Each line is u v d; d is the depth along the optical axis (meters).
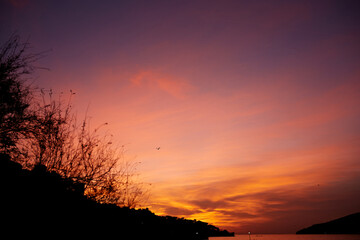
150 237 18.09
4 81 6.96
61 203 8.01
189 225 66.69
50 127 7.55
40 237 7.52
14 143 7.34
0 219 7.00
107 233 10.07
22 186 7.46
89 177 8.18
